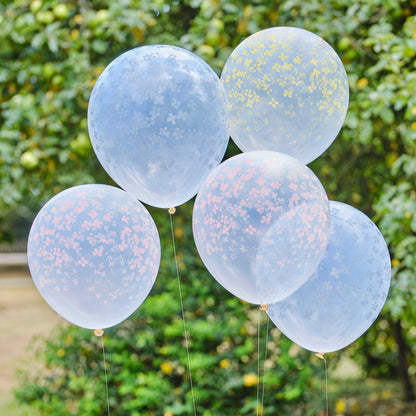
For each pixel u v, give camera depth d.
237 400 3.50
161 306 3.60
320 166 3.97
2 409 4.43
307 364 3.49
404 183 3.12
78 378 3.65
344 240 2.01
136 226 1.93
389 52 3.24
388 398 4.67
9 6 3.46
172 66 1.84
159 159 1.84
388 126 3.53
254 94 1.98
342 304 1.99
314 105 1.96
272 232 1.74
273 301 1.93
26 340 7.00
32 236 1.93
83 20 3.38
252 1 3.40
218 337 3.57
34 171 3.61
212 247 1.82
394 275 3.23
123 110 1.81
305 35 2.00
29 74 3.49
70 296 1.89
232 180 1.78
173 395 3.48
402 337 4.51
